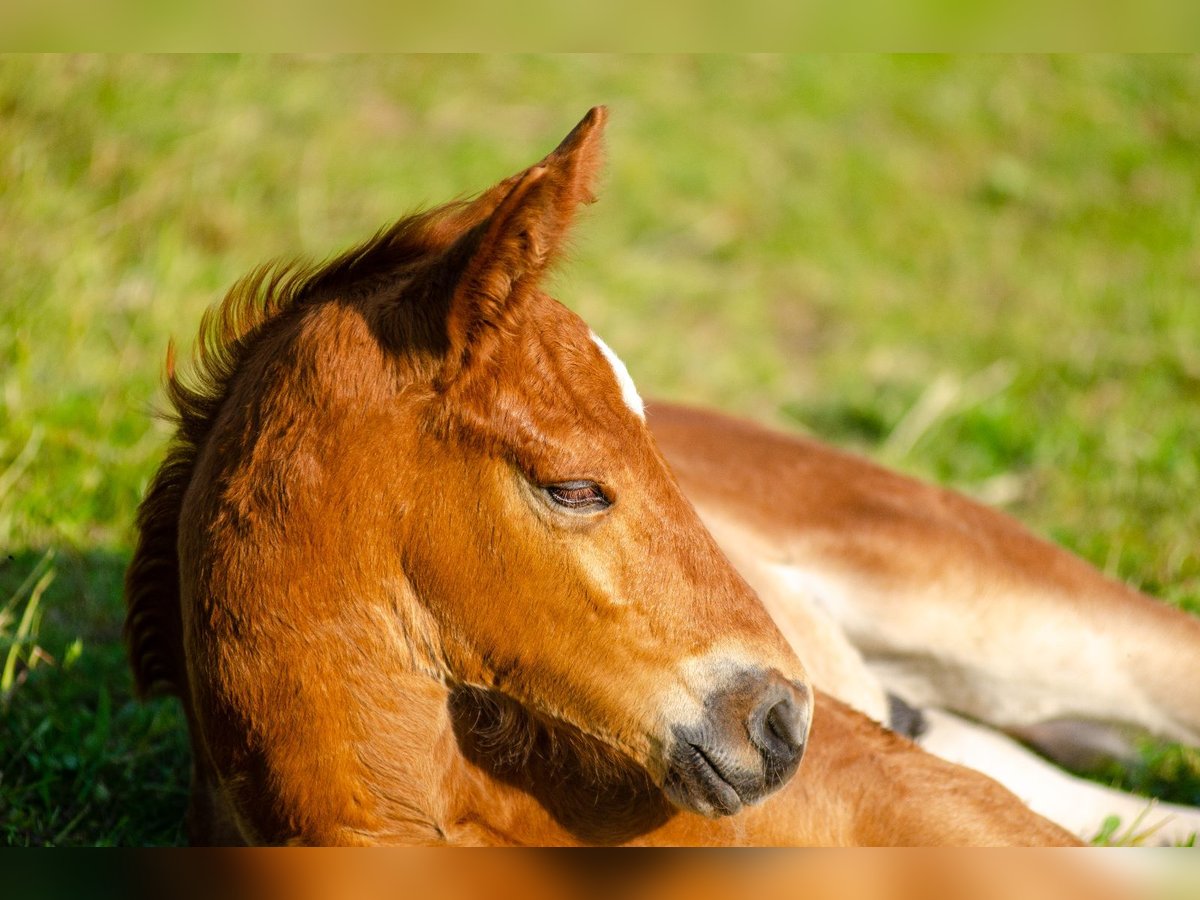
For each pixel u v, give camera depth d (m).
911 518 6.30
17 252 8.62
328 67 11.53
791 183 11.74
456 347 3.95
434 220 4.52
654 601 4.09
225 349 4.58
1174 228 11.82
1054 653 6.20
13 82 9.84
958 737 6.41
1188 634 6.23
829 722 5.05
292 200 10.10
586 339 4.19
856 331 10.52
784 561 6.19
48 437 7.55
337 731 4.17
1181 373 9.89
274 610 4.11
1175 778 6.58
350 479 4.06
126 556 7.20
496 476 4.02
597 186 4.16
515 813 4.61
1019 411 9.52
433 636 4.22
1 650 6.38
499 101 11.77
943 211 11.81
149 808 5.80
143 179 9.66
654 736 4.14
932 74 13.16
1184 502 8.49
